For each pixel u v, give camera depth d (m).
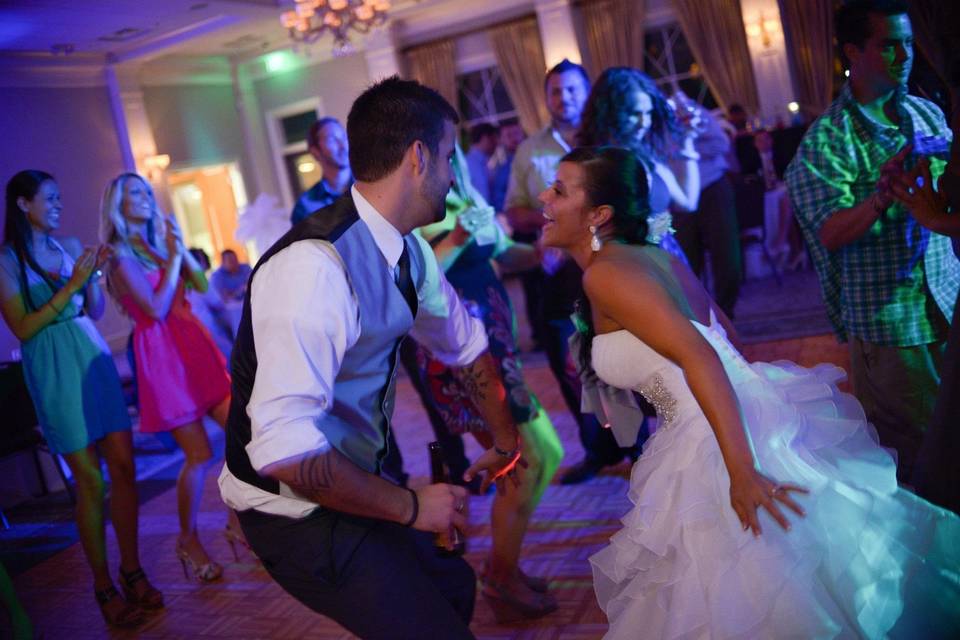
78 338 3.18
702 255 4.82
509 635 2.60
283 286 1.49
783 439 1.64
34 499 5.15
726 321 2.00
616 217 1.90
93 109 10.52
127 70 10.83
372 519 1.65
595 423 3.58
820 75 10.50
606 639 1.76
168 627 3.11
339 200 1.66
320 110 12.85
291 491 1.58
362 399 1.64
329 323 1.49
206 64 12.32
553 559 3.01
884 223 2.28
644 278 1.66
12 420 4.55
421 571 1.67
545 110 11.80
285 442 1.42
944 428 1.81
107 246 3.18
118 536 3.26
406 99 1.61
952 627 1.62
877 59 2.23
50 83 9.96
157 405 3.32
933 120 2.34
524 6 11.57
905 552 1.60
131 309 3.35
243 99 12.95
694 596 1.60
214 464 5.08
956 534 1.65
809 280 7.20
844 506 1.57
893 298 2.30
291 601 3.15
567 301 3.38
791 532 1.53
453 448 3.58
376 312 1.60
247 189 13.08
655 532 1.68
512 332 2.87
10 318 3.09
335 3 7.29
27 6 7.76
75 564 3.95
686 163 3.34
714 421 1.52
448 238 2.84
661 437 1.79
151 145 11.19
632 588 1.75
